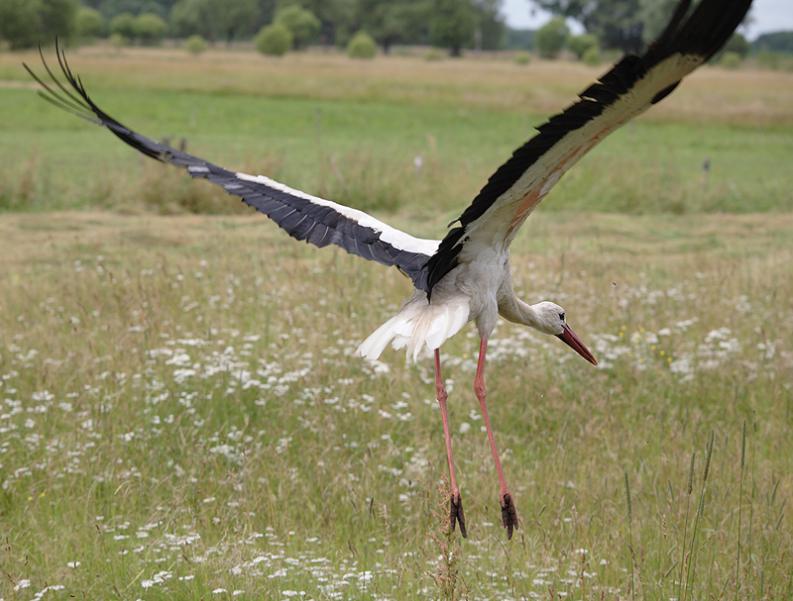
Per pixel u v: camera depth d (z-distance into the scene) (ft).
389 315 43.04
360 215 25.21
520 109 179.73
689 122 164.96
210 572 23.16
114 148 107.24
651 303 46.68
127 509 27.20
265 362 36.27
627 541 25.72
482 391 23.80
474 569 24.26
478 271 23.53
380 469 29.68
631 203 81.71
